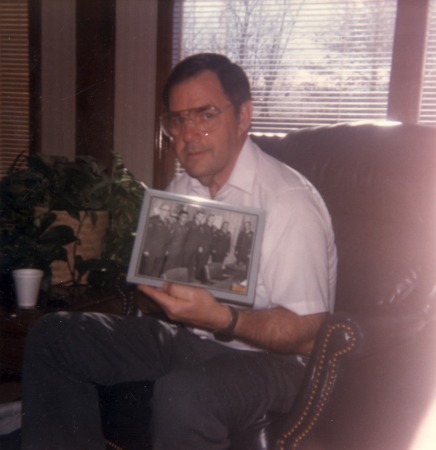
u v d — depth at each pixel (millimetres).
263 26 3254
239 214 1418
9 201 2197
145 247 1398
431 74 2975
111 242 2355
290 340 1433
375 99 3107
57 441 1528
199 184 1716
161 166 3482
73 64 3564
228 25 3311
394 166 1814
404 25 2947
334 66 3162
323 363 1402
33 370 1566
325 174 1924
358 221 1883
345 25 3117
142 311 1974
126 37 3451
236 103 1540
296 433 1430
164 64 3410
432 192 1754
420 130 1844
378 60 3080
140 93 3465
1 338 1950
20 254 2139
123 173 2518
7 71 3719
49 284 2160
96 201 2254
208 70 1515
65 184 2225
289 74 3240
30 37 3615
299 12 3188
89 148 3555
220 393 1377
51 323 1594
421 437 1665
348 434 1514
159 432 1374
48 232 2176
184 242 1406
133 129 3498
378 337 1424
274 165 1599
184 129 1531
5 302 2068
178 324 1802
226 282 1399
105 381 1608
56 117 3643
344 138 1932
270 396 1458
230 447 1452
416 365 1643
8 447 1927
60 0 3541
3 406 2020
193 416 1353
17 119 3738
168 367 1644
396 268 1766
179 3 3369
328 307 1527
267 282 1494
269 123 3297
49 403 1546
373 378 1550
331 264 1636
